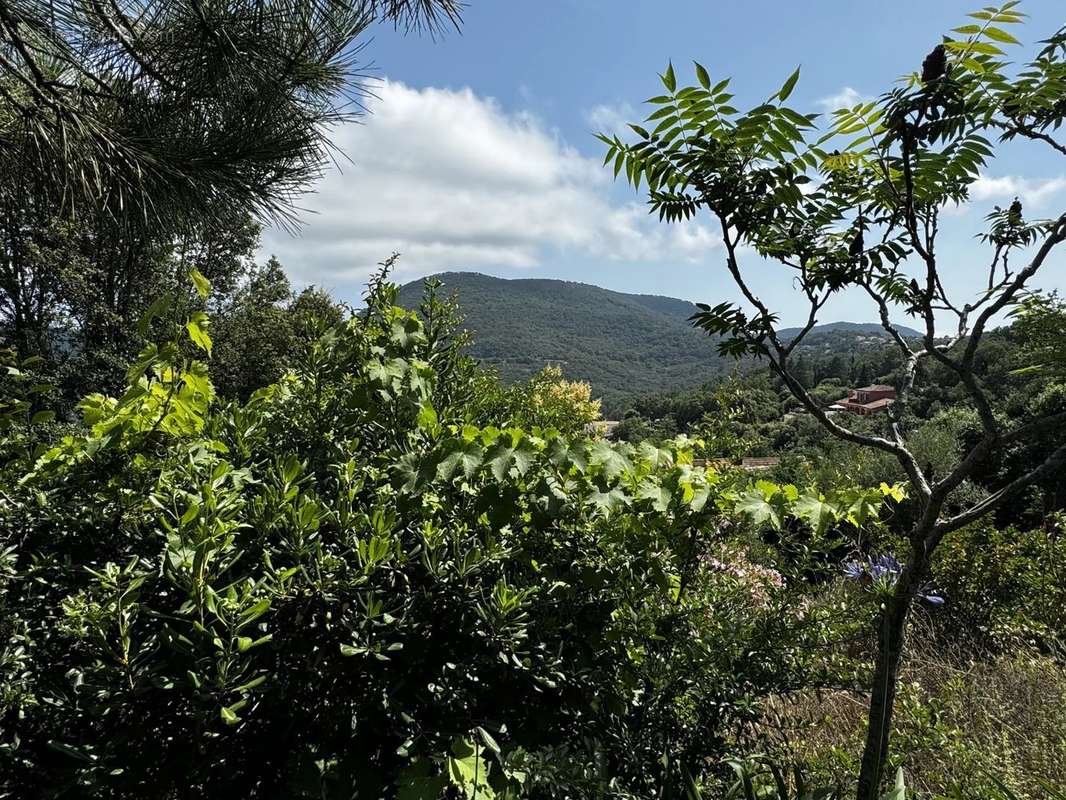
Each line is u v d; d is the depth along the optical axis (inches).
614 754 65.5
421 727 56.6
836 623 76.0
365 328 85.4
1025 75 54.4
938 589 161.3
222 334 768.9
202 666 49.0
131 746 50.6
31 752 53.7
